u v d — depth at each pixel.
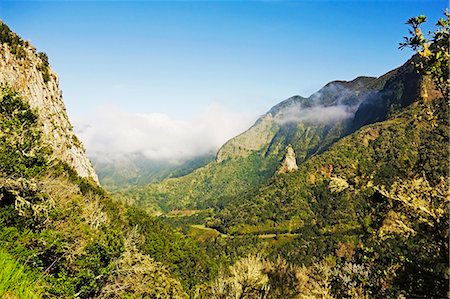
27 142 20.11
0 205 16.88
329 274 11.04
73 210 22.62
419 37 4.57
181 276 47.66
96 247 17.59
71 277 14.36
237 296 15.29
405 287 5.20
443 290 4.83
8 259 5.32
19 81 48.69
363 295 8.30
